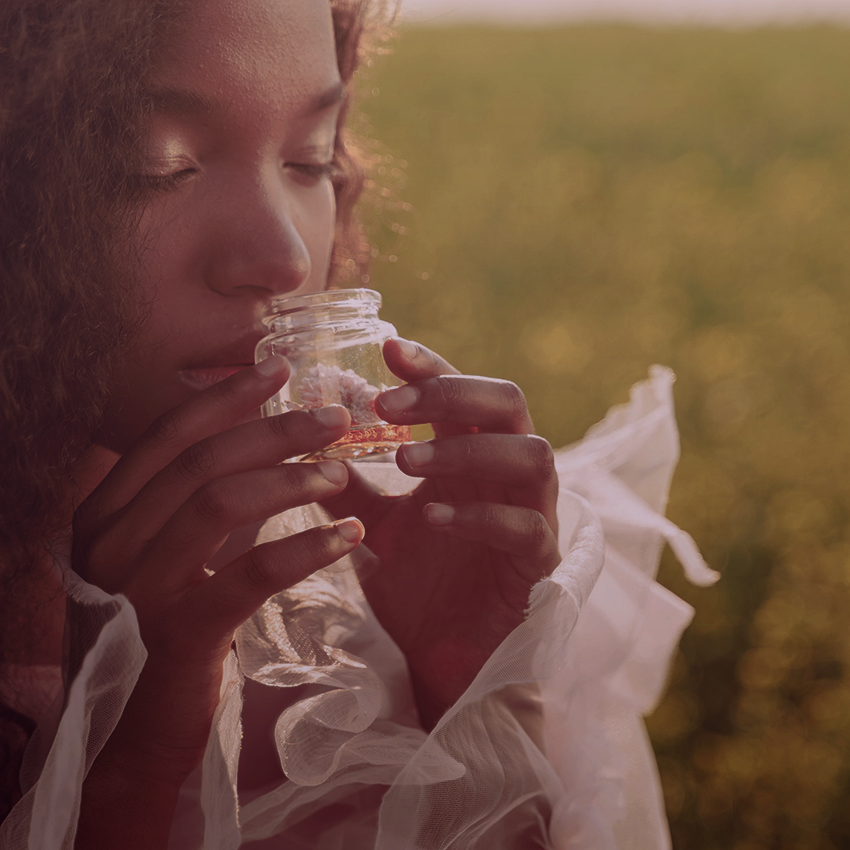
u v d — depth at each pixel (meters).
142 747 1.23
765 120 12.46
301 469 1.13
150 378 1.37
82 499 1.52
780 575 3.70
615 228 8.64
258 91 1.31
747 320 6.77
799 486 4.36
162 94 1.28
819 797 2.77
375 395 1.31
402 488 1.83
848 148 11.22
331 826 1.46
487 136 11.79
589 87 14.52
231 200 1.33
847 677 3.16
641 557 1.84
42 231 1.29
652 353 5.87
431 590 1.51
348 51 1.95
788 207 8.88
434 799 1.35
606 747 1.57
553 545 1.34
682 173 10.32
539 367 5.68
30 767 1.34
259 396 1.18
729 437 4.86
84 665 1.07
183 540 1.12
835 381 5.57
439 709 1.54
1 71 1.29
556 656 1.29
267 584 1.13
